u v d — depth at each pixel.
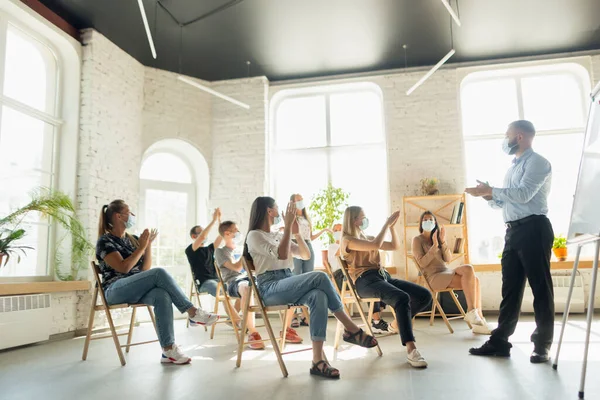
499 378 2.46
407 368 2.75
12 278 4.32
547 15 5.12
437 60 6.23
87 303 4.86
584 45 5.87
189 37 5.47
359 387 2.34
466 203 6.02
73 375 2.80
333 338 4.09
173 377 2.67
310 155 6.77
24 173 4.57
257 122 6.59
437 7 4.92
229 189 6.54
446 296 5.39
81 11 4.85
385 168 6.55
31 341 4.00
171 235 6.39
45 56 5.02
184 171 6.68
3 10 4.36
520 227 2.93
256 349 3.57
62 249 4.83
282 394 2.25
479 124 6.45
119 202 3.31
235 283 3.92
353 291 3.35
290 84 6.76
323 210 6.27
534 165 2.88
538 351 2.84
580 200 2.55
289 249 2.88
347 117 6.78
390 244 3.53
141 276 3.08
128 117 5.82
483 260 6.11
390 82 6.45
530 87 6.39
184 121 6.46
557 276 5.65
